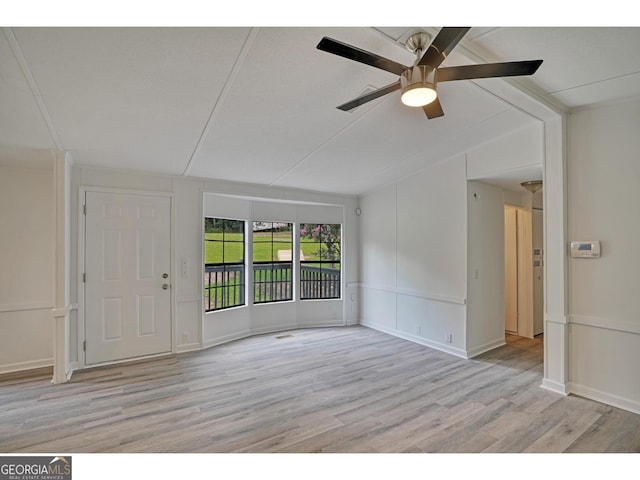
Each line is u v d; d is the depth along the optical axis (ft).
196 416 8.64
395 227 16.81
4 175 12.03
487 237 14.48
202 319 14.56
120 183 12.93
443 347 14.29
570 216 10.09
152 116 8.83
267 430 8.00
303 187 16.94
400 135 11.42
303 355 13.64
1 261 11.85
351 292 19.19
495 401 9.53
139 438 7.63
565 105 9.81
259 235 17.46
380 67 6.01
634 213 8.99
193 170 13.41
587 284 9.77
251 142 11.03
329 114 9.55
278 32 6.14
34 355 12.23
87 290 12.18
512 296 17.13
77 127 9.12
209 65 6.90
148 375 11.43
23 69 6.48
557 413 8.80
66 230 11.16
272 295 17.80
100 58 6.39
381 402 9.48
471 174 13.23
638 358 8.82
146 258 13.37
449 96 9.20
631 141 9.09
